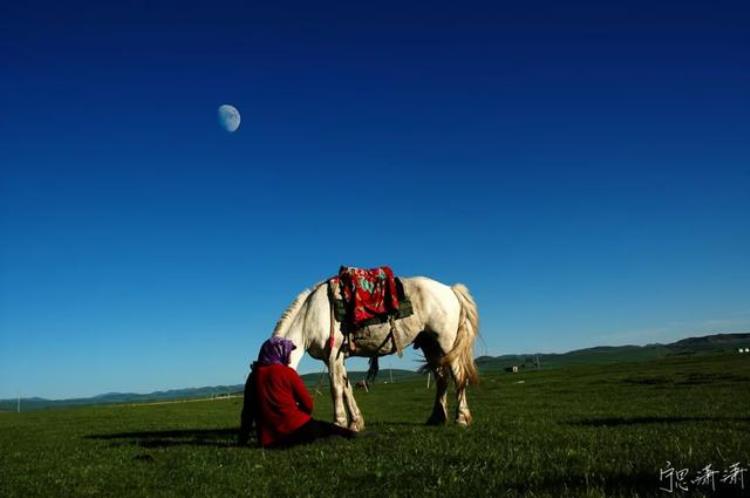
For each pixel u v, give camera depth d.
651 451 8.09
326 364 13.15
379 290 13.18
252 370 11.20
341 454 9.15
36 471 10.20
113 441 15.66
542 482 6.36
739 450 7.95
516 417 18.02
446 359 13.80
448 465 7.79
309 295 13.34
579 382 49.94
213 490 7.36
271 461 9.10
